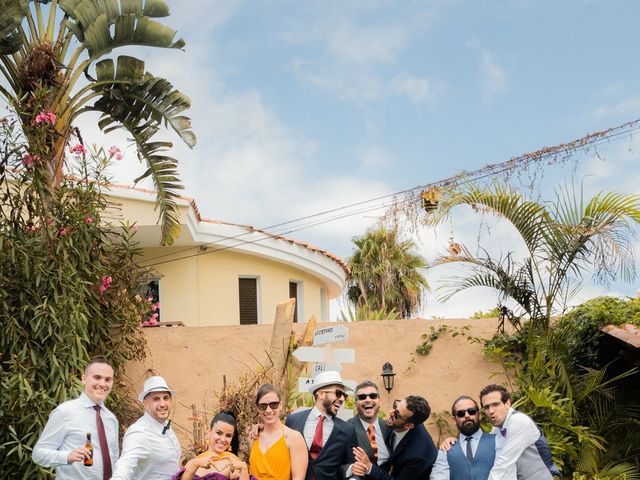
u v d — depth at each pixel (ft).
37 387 30.86
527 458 22.75
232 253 54.90
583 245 32.17
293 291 60.29
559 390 32.07
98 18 36.37
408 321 35.40
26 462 29.81
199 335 36.37
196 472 20.76
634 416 32.30
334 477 23.18
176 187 40.24
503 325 34.45
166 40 38.22
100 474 21.06
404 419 23.35
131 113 39.93
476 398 34.04
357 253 78.33
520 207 33.01
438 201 35.40
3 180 33.50
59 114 35.45
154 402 21.33
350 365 35.32
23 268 31.81
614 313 32.78
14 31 35.12
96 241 34.78
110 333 34.81
